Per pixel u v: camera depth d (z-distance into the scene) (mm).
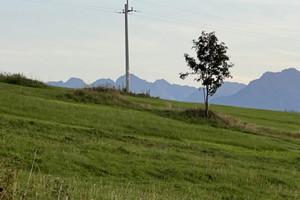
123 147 32875
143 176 26875
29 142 28531
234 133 49344
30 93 52500
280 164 37719
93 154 28781
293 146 49094
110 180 24656
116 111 49094
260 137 50719
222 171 30078
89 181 22906
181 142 40188
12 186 13812
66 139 32219
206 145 41000
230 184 27500
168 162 30484
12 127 32406
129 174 26797
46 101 47000
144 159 30125
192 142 41594
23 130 32156
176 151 35625
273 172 33062
